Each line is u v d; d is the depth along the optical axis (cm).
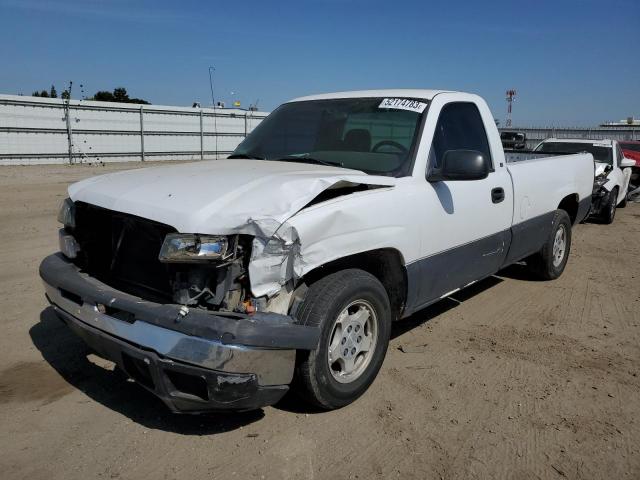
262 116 2914
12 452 308
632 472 305
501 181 504
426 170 412
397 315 411
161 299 316
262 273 294
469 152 388
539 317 546
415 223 390
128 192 342
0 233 862
